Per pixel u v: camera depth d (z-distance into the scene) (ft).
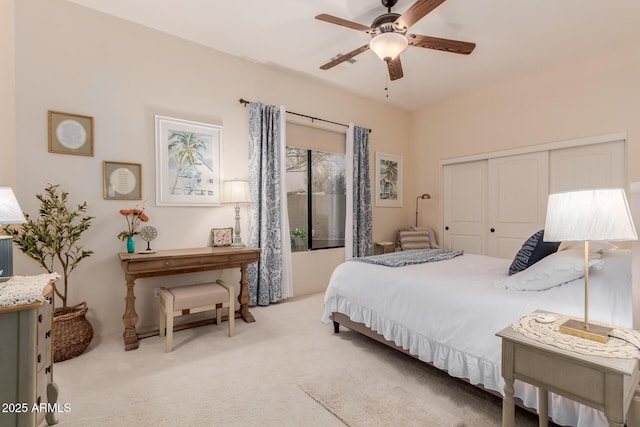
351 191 14.61
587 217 3.64
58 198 8.30
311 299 12.82
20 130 7.86
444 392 6.16
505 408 4.01
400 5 8.43
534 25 9.39
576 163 11.89
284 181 12.46
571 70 11.76
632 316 4.23
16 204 5.11
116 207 9.17
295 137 13.41
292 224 13.41
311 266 13.87
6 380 4.21
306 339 8.76
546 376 3.63
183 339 8.77
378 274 7.87
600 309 4.62
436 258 9.48
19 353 4.26
